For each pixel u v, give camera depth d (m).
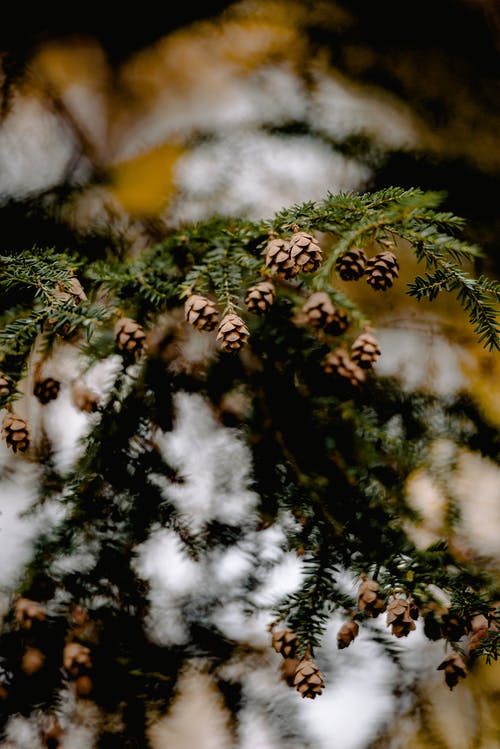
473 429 1.14
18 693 0.99
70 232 1.19
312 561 1.00
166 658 1.04
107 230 1.20
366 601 0.96
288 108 1.39
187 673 1.04
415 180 1.30
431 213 0.97
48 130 1.28
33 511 1.05
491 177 1.32
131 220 1.22
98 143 1.33
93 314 1.00
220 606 1.05
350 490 1.02
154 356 1.09
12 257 1.02
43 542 1.02
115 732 1.02
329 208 1.00
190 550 1.05
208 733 1.03
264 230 1.02
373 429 1.05
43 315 1.00
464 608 0.96
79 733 1.01
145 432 1.07
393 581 0.97
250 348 1.07
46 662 1.00
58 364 1.11
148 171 1.28
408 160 1.31
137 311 1.05
